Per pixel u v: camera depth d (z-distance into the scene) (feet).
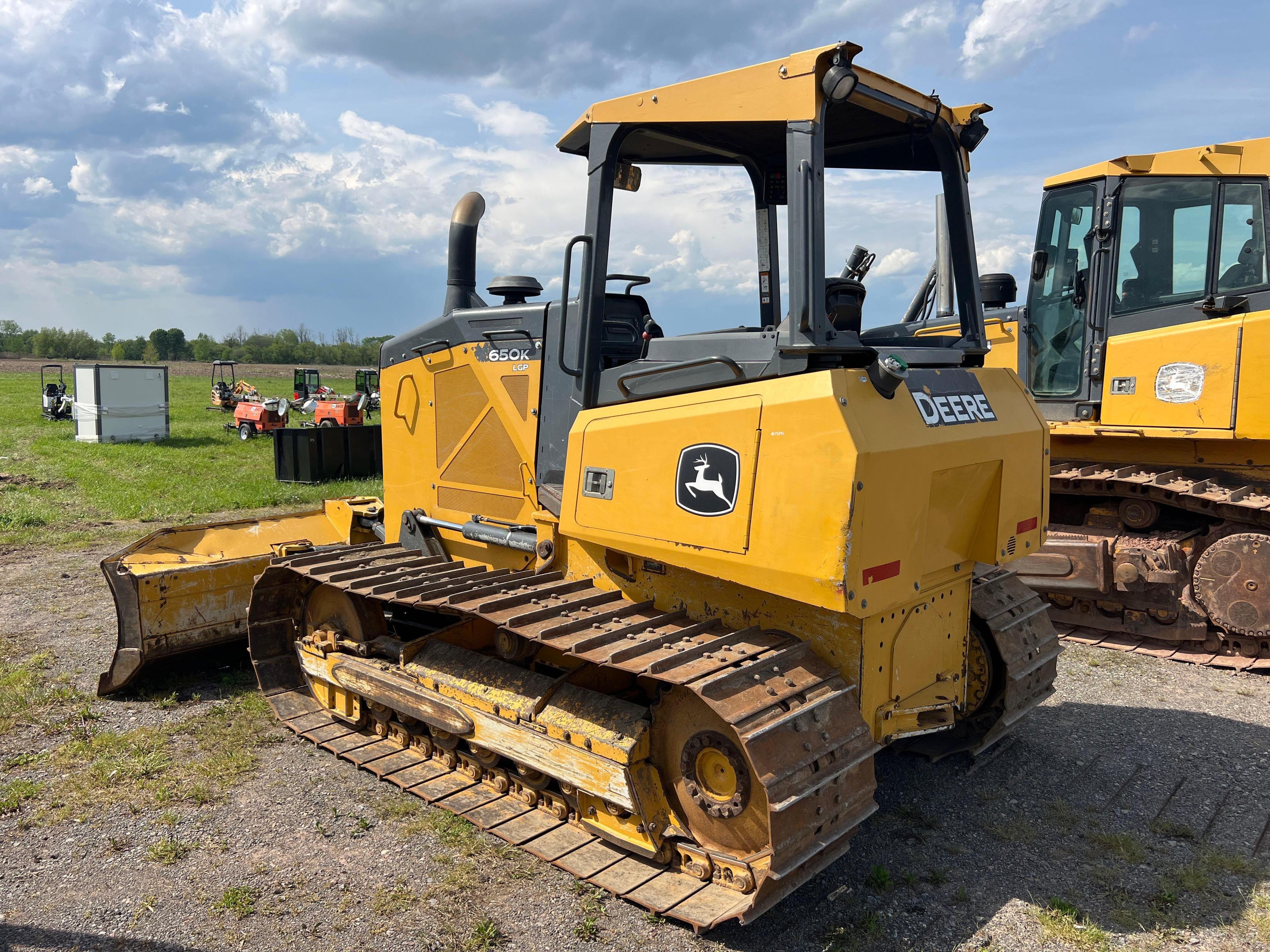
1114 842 12.67
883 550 10.04
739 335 11.18
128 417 71.77
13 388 156.46
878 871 11.78
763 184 14.92
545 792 13.25
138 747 15.83
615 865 11.82
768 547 10.18
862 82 11.21
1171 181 21.59
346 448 50.70
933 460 10.71
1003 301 26.99
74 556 31.63
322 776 14.87
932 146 13.60
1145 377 21.76
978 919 10.99
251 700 18.07
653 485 11.59
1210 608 20.97
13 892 11.54
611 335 14.05
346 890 11.55
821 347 10.17
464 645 15.47
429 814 13.51
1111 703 18.31
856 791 10.62
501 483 15.07
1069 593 22.74
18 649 21.22
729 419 10.63
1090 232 22.70
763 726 9.77
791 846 9.69
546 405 13.93
